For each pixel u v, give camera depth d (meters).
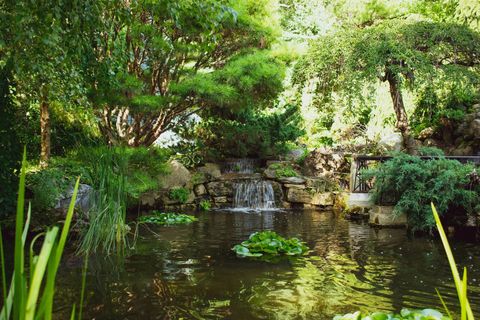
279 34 11.43
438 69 10.36
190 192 11.87
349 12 13.52
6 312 0.72
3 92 6.51
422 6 14.44
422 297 4.34
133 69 10.15
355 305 4.09
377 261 5.86
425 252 6.40
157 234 7.68
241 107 10.96
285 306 4.04
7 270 4.84
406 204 8.00
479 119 12.35
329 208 11.75
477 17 11.41
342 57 10.84
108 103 8.69
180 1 4.91
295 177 12.48
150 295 4.30
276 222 9.30
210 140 13.75
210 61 11.27
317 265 5.61
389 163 8.55
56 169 7.09
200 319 3.69
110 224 6.07
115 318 3.69
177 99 9.33
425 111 13.24
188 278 4.92
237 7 9.68
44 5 3.86
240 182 12.34
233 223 9.11
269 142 13.57
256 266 5.51
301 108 15.73
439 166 8.16
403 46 10.08
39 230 6.62
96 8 4.19
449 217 8.17
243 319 3.70
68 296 4.21
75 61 5.40
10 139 6.57
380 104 13.66
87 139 8.70
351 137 14.65
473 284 4.78
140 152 8.77
